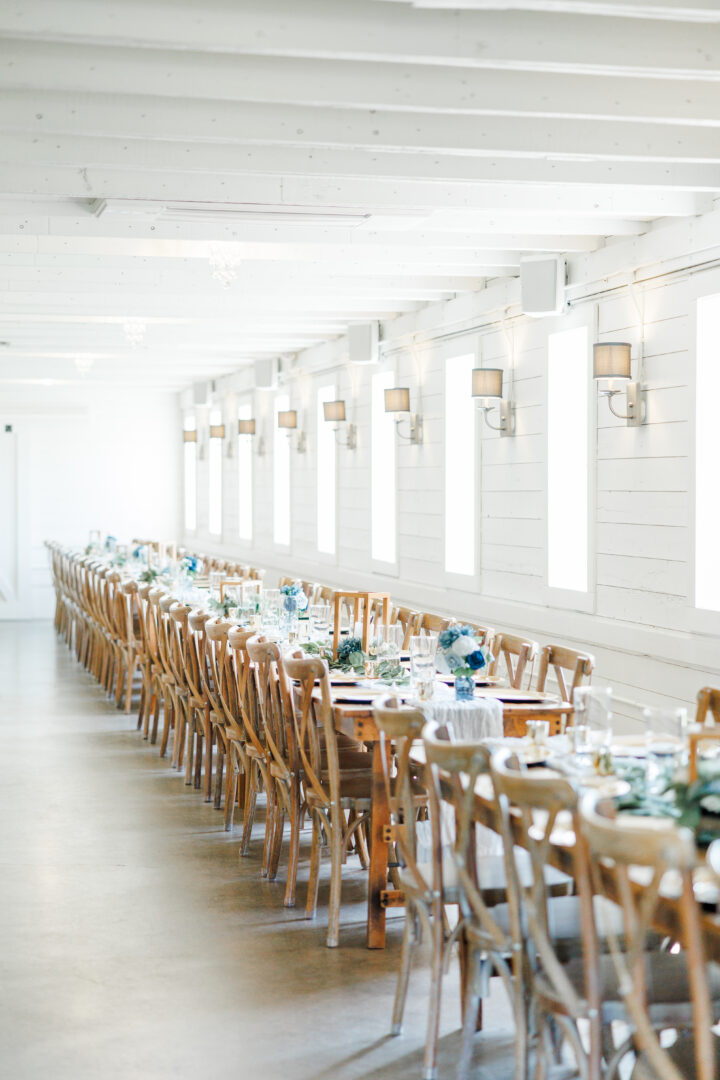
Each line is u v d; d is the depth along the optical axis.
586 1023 3.77
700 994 2.18
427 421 9.12
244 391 14.16
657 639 6.00
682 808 2.64
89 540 16.05
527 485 7.52
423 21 3.79
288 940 4.39
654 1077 2.61
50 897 4.85
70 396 16.08
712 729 3.35
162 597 7.70
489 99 4.35
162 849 5.57
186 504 16.75
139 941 4.36
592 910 2.58
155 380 15.16
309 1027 3.64
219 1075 3.31
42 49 4.02
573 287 6.92
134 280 8.20
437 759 3.09
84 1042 3.51
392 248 7.14
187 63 4.12
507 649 5.45
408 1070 3.37
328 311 9.47
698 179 5.43
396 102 4.29
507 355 7.77
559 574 7.22
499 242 6.66
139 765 7.42
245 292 8.27
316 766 4.52
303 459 12.18
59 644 13.55
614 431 6.45
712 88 4.51
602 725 3.49
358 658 5.40
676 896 2.40
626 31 3.93
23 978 3.99
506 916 3.19
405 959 3.61
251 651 4.99
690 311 5.75
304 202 5.68
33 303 8.85
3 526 15.98
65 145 4.90
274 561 13.22
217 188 5.59
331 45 3.74
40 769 7.27
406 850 3.52
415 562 9.42
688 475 5.76
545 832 2.67
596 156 4.89
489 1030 3.67
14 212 5.99
